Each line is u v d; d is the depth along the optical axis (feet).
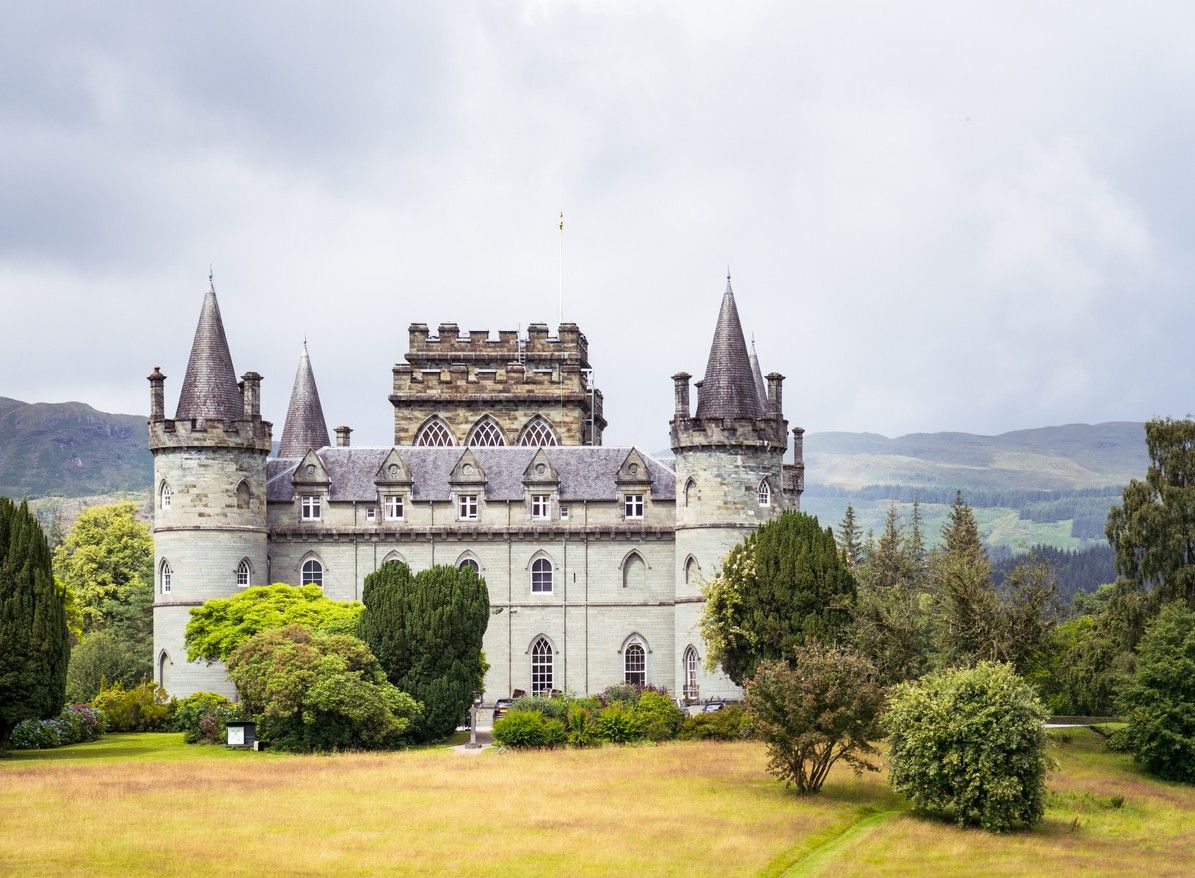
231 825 198.18
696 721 303.07
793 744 239.50
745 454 359.87
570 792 231.09
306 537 372.58
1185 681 276.41
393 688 293.23
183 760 267.18
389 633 305.53
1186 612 294.87
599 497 374.63
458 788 231.91
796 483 431.02
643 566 372.79
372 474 381.19
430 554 374.22
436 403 421.59
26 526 281.13
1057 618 343.67
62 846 181.27
